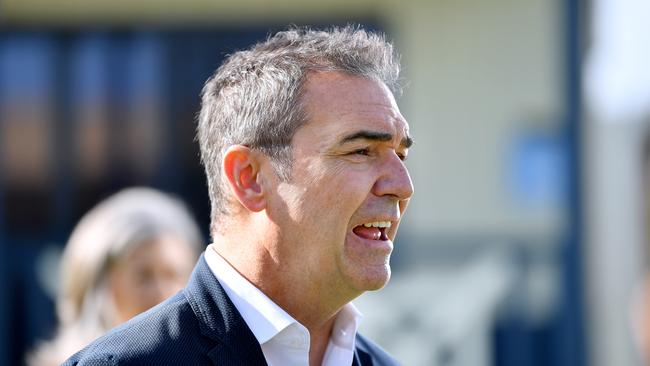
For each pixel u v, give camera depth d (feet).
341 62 19.26
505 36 52.70
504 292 52.08
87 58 54.85
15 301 53.93
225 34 54.44
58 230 54.75
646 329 21.67
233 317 18.25
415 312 51.78
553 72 52.24
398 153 19.65
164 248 28.22
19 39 54.80
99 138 55.06
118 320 28.09
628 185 50.29
